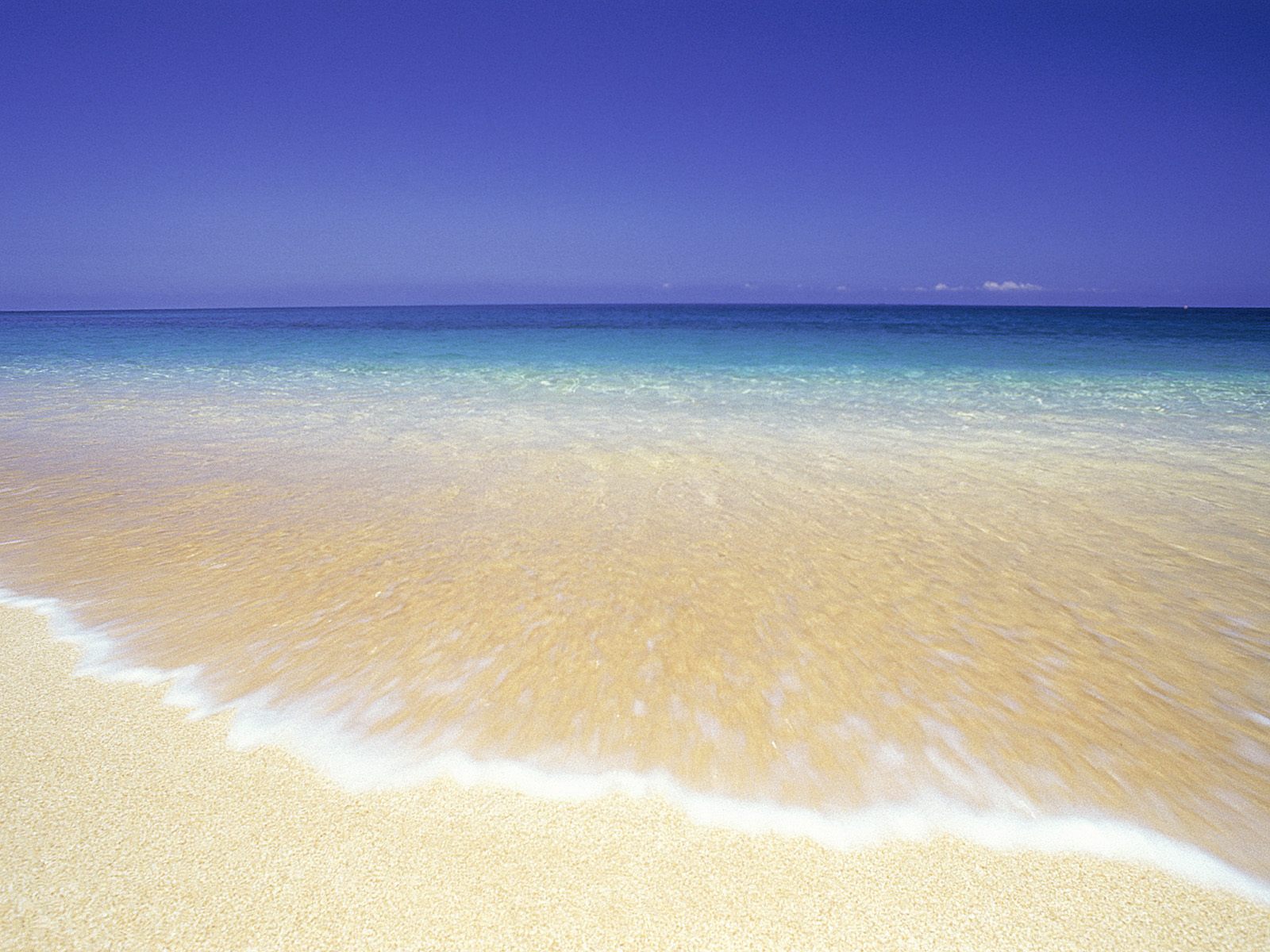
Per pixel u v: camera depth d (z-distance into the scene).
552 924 1.97
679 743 2.75
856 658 3.37
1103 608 3.91
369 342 25.70
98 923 1.94
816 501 5.86
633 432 8.87
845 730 2.83
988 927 1.98
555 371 15.98
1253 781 2.55
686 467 6.99
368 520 5.34
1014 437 8.51
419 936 1.92
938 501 5.87
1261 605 3.95
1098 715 2.94
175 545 4.79
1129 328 37.19
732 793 2.49
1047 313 75.88
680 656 3.37
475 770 2.59
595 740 2.76
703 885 2.11
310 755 2.66
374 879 2.11
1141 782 2.55
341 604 3.90
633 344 24.41
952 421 9.62
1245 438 8.42
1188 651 3.46
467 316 65.38
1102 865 2.20
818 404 11.22
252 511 5.54
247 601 3.92
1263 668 3.30
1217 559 4.61
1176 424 9.40
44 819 2.32
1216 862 2.20
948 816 2.39
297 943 1.89
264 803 2.41
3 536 4.94
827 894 2.09
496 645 3.46
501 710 2.95
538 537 4.96
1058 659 3.37
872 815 2.40
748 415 10.15
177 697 3.02
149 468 6.88
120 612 3.79
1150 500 5.91
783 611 3.85
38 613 3.78
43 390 12.56
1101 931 1.97
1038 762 2.66
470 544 4.82
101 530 5.09
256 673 3.21
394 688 3.10
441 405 11.00
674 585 4.16
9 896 2.02
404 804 2.42
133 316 74.75
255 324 42.78
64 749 2.67
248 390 12.69
